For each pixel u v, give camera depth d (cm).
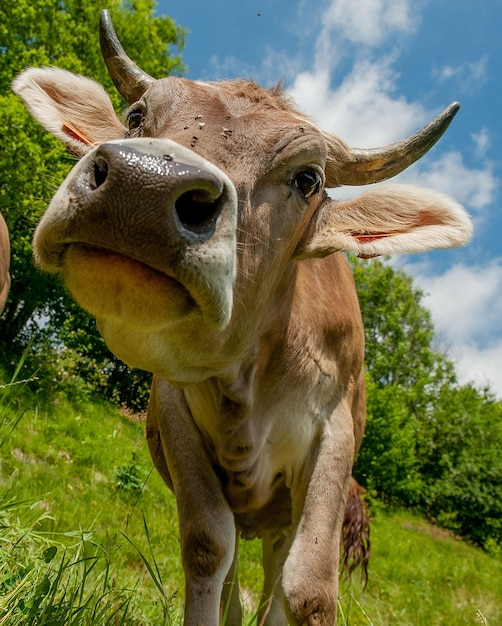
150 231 46
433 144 86
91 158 48
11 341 445
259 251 68
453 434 760
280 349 83
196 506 79
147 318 50
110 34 90
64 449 246
